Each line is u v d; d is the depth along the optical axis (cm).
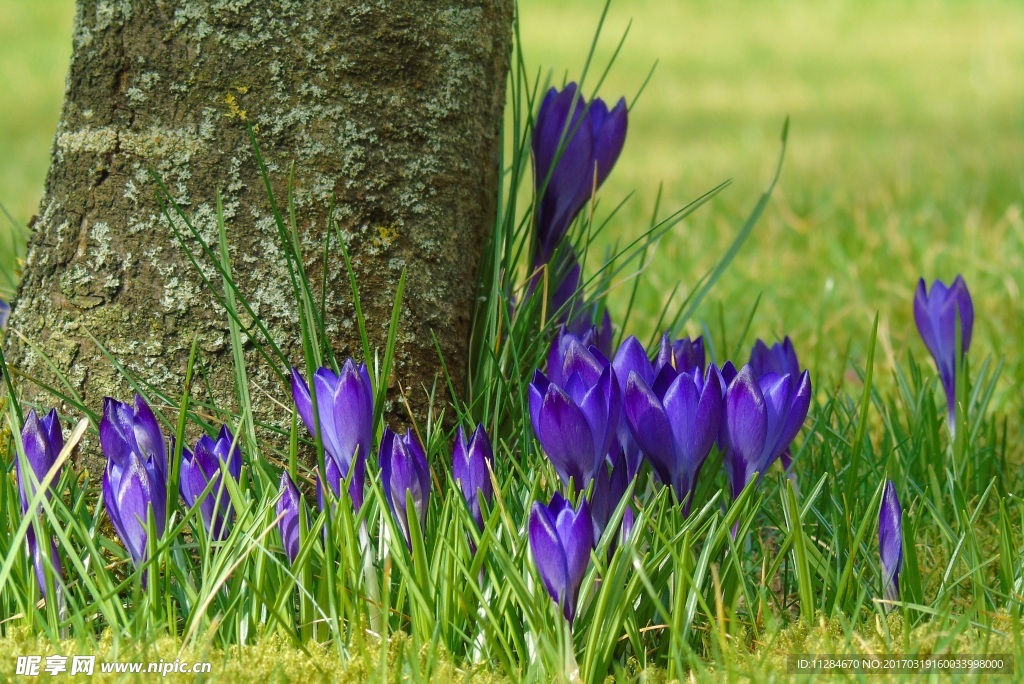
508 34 257
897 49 1428
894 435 262
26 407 252
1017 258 418
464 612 241
